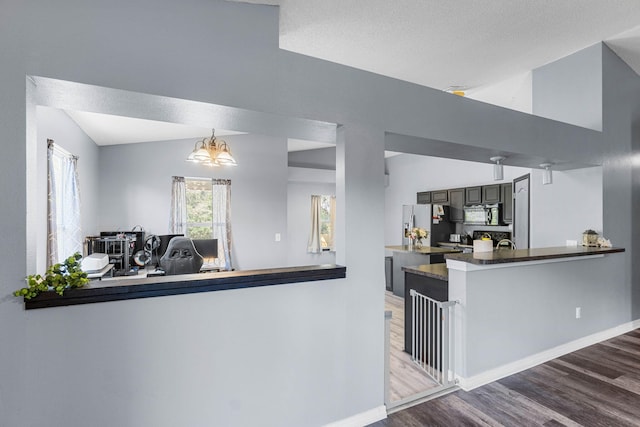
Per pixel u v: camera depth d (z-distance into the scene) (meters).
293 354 1.87
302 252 7.68
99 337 1.46
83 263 2.96
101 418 1.47
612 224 3.58
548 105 3.88
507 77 4.00
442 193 6.94
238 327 1.73
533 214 4.16
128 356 1.51
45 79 1.38
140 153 4.69
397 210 8.29
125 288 1.49
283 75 1.81
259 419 1.79
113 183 4.54
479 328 2.58
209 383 1.67
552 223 3.92
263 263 5.41
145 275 3.59
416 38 2.79
